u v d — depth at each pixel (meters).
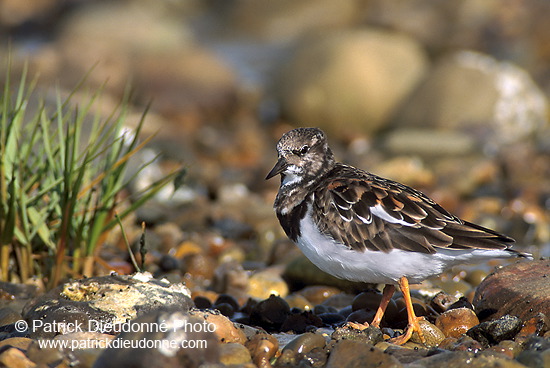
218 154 21.77
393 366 6.57
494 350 7.16
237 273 10.93
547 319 7.76
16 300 9.12
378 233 8.02
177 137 22.45
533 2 30.73
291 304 9.94
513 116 23.11
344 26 35.62
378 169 18.92
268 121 26.05
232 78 26.84
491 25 30.14
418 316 8.72
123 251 12.31
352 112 24.97
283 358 7.11
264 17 35.81
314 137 8.88
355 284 10.38
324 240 8.26
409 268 8.00
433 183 18.70
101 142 10.36
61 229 9.57
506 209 16.69
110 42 30.55
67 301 8.00
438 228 7.93
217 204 16.38
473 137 22.62
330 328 8.60
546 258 9.21
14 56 26.83
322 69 25.44
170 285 8.47
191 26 36.28
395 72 25.44
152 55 26.89
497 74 23.72
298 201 8.68
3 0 36.38
